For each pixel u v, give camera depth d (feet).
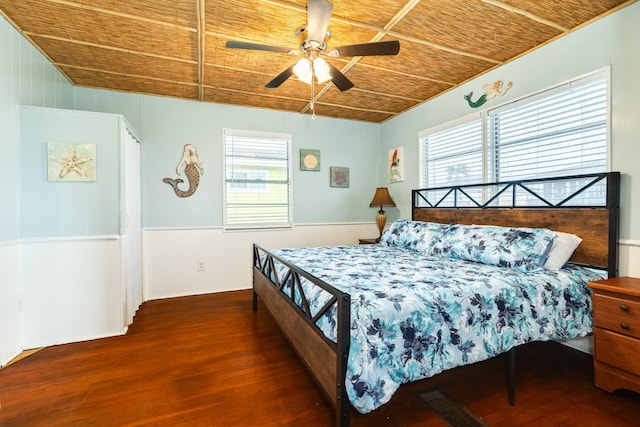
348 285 5.60
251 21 7.39
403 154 14.21
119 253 8.73
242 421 5.09
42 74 8.85
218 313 10.42
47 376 6.48
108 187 8.63
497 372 6.66
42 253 8.04
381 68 9.85
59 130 8.18
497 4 6.75
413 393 5.88
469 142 10.78
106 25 7.53
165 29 7.72
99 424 5.02
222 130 13.07
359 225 15.76
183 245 12.53
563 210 7.64
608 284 5.81
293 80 10.74
